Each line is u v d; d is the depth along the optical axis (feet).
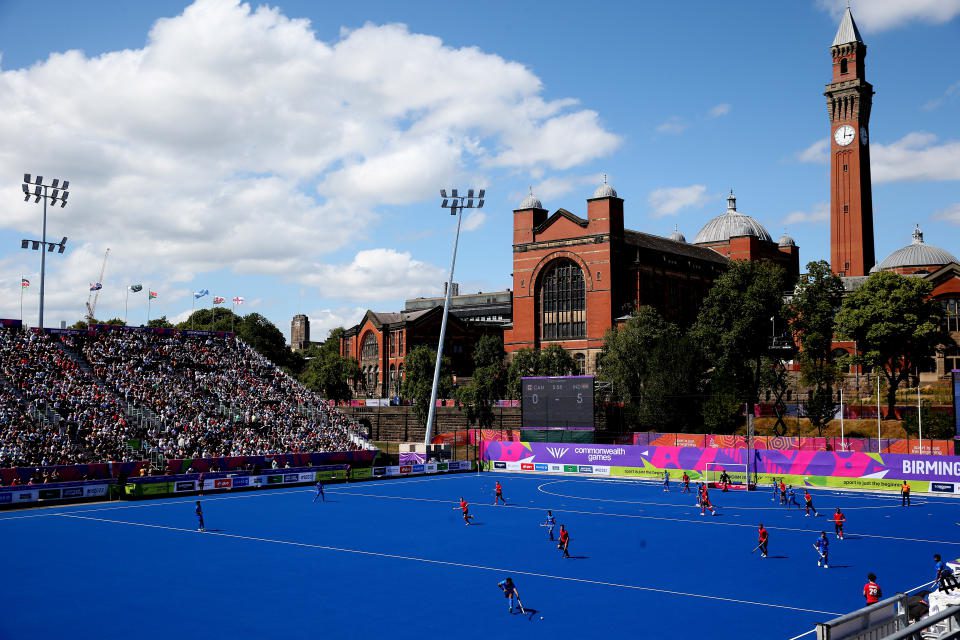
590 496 296.10
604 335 474.08
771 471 322.34
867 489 301.63
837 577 165.07
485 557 185.78
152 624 132.26
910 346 389.80
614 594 151.64
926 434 345.10
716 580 162.81
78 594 151.43
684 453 340.18
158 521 234.79
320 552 191.21
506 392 497.87
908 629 77.00
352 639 124.67
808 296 432.66
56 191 346.74
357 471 344.49
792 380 468.34
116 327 370.94
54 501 264.93
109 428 304.71
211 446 322.55
